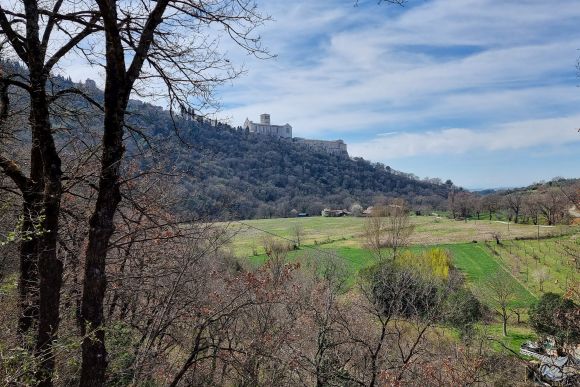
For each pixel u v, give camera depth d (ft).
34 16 18.06
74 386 21.52
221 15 19.62
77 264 25.45
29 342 18.17
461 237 211.61
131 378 25.54
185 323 28.96
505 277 128.77
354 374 42.65
